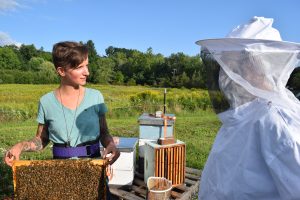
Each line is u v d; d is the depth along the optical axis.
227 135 1.62
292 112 1.46
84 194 1.79
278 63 1.47
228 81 1.59
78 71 1.85
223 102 1.66
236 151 1.53
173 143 4.08
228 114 1.62
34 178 1.77
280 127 1.39
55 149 1.97
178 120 11.95
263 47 1.46
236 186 1.46
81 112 1.95
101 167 1.79
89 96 1.98
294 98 1.60
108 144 1.99
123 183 4.05
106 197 1.92
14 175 1.78
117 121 11.51
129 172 4.04
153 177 3.69
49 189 1.78
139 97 19.20
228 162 1.55
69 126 1.94
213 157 1.65
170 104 15.36
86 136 1.96
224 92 1.62
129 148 3.98
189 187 4.14
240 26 1.69
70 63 1.80
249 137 1.48
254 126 1.47
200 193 1.72
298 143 1.33
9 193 3.91
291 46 1.44
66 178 1.78
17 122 11.84
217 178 1.58
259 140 1.44
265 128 1.42
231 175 1.50
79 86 1.96
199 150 6.36
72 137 1.94
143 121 4.40
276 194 1.37
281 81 1.53
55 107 1.94
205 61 1.69
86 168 1.77
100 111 2.02
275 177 1.33
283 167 1.32
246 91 1.56
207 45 1.67
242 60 1.51
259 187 1.39
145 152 4.18
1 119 11.84
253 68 1.50
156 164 3.93
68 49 1.80
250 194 1.41
